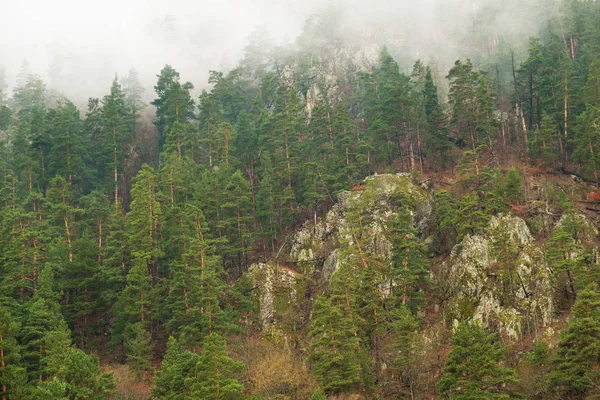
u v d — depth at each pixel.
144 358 50.00
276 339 55.59
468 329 41.41
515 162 73.75
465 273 55.78
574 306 40.97
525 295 52.75
